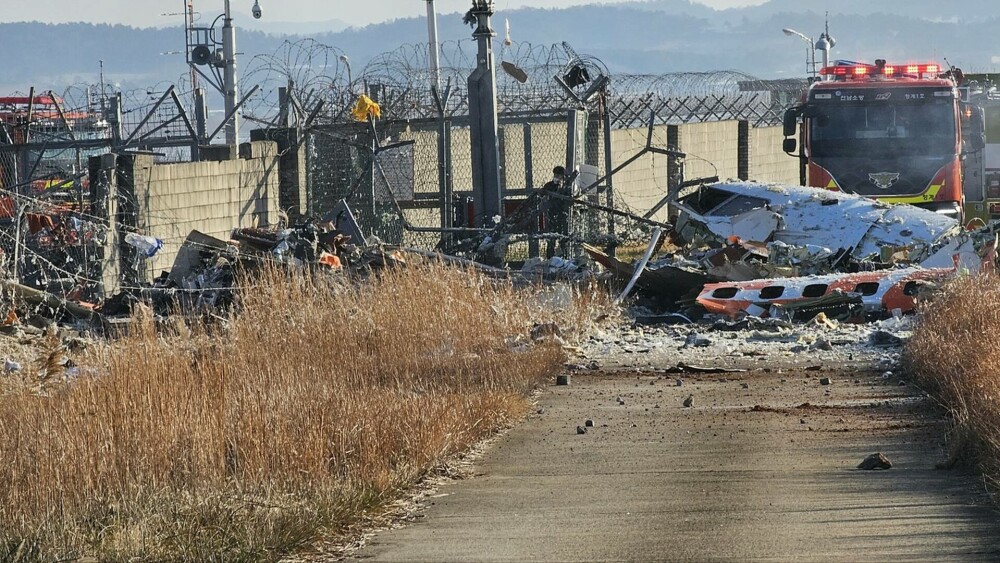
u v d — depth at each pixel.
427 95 79.00
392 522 23.22
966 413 28.09
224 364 34.28
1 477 25.02
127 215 61.22
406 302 45.59
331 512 22.78
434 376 39.31
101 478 24.89
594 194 74.69
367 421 28.81
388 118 76.31
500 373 40.03
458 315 45.81
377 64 78.69
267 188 74.56
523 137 95.19
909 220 65.81
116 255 58.38
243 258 57.00
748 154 114.06
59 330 47.91
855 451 28.64
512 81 78.25
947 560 18.89
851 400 36.25
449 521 23.02
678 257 64.50
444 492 25.70
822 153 82.75
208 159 72.06
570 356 46.75
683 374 43.06
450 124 77.94
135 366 31.88
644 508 23.38
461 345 43.50
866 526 21.28
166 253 64.19
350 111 77.50
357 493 24.06
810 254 64.19
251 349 39.38
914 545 19.86
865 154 82.31
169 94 80.69
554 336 47.53
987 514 21.89
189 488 24.66
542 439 31.52
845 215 67.19
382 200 76.19
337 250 60.59
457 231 68.19
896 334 49.25
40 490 24.30
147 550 20.92
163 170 64.19
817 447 29.28
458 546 21.06
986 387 30.78
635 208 99.94
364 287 49.84
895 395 36.81
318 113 77.56
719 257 64.00
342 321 43.44
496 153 71.75
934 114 82.00
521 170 95.88
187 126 80.81
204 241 59.12
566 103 78.00
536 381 40.66
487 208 72.00
